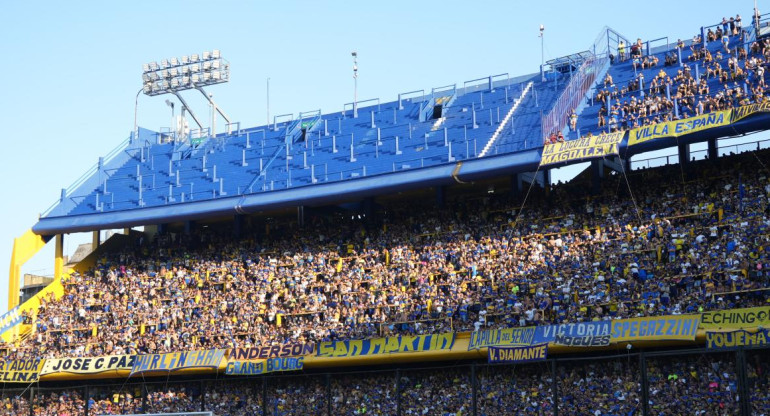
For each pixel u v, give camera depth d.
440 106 83.25
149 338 74.00
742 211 60.19
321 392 66.38
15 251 82.88
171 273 79.88
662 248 60.31
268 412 67.00
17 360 75.81
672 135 60.84
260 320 71.56
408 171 70.81
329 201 73.56
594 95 75.75
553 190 70.44
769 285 53.84
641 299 57.44
